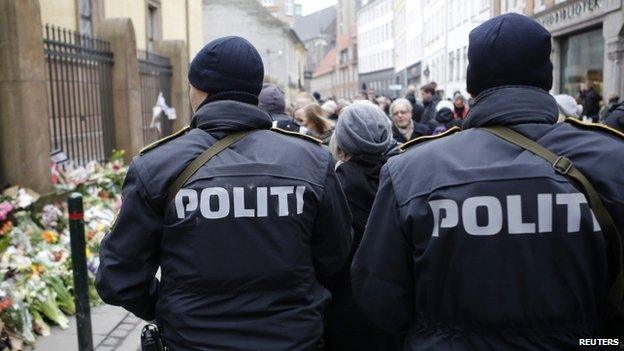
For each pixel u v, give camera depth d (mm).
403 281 1822
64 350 4359
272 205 2043
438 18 40594
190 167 2061
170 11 17688
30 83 6488
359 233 2832
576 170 1648
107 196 7750
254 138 2162
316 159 2193
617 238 1634
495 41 1764
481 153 1723
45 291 4820
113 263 2053
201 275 1994
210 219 2010
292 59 45344
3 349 4117
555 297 1637
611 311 1704
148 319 2230
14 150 6477
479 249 1648
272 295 2033
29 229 5609
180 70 13070
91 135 8812
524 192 1644
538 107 1748
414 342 1780
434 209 1691
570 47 18250
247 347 1977
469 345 1672
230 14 39000
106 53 9242
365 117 2963
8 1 6277
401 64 65875
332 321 2746
